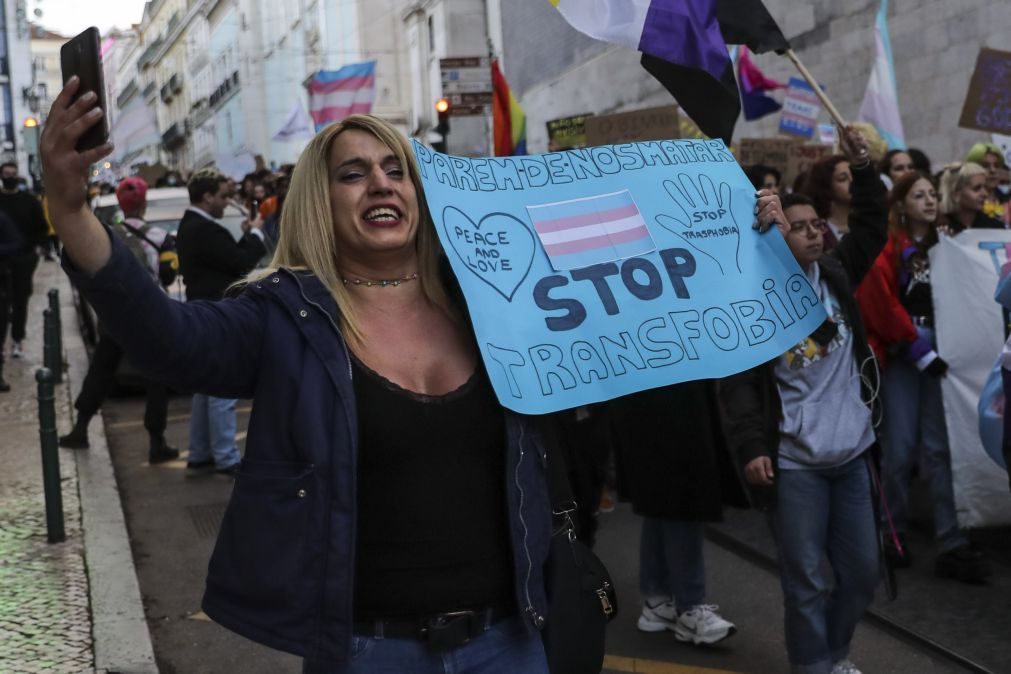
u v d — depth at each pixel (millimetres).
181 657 4605
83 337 13695
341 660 2119
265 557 2143
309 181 2367
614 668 4398
